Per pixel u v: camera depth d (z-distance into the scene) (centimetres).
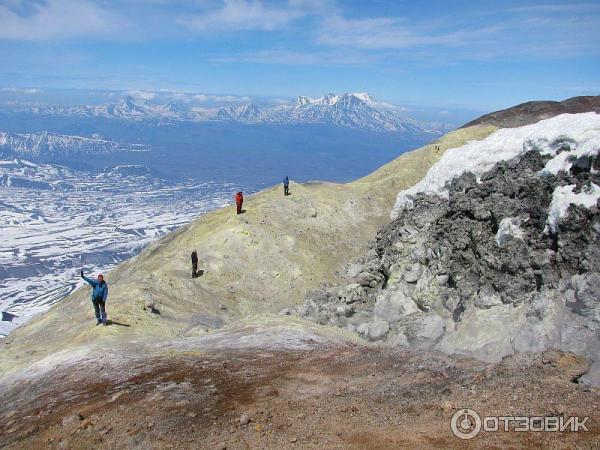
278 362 1775
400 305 2684
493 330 2044
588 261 1838
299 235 4788
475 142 3234
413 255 2780
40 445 1260
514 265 2100
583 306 1770
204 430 1211
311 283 4166
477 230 2406
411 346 2277
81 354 2044
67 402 1547
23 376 1984
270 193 5406
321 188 5816
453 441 1022
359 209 5519
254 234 4484
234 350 1981
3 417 1582
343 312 2975
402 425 1131
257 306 3772
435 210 2991
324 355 1844
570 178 2156
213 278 3934
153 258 4881
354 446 1052
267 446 1095
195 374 1664
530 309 1939
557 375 1334
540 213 2188
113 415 1360
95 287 2612
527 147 2622
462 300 2295
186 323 3095
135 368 1788
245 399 1408
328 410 1284
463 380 1402
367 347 1995
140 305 3048
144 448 1148
